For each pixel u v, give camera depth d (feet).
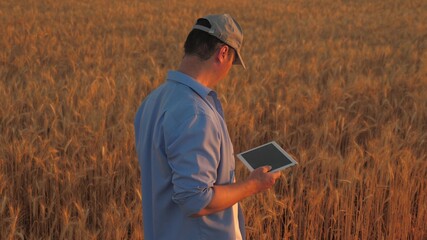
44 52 36.40
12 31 44.70
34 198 12.62
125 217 12.21
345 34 51.08
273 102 22.84
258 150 7.18
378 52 36.81
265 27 56.44
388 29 54.34
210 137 5.90
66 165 15.65
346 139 19.07
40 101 20.74
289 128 19.84
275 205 13.43
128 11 66.08
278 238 13.03
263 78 26.27
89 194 15.28
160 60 34.99
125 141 15.97
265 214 13.25
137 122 7.20
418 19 63.26
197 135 5.82
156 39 44.04
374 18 64.49
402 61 35.73
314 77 28.14
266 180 6.56
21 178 15.20
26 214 14.47
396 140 16.46
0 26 49.57
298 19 62.44
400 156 14.67
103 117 18.17
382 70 30.94
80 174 14.01
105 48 38.91
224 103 19.80
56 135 16.42
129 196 14.80
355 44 43.24
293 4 82.43
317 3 84.79
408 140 16.38
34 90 22.40
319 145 17.95
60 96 22.90
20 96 21.11
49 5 72.08
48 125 18.72
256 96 22.30
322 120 20.58
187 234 6.37
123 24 53.78
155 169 6.28
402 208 13.82
